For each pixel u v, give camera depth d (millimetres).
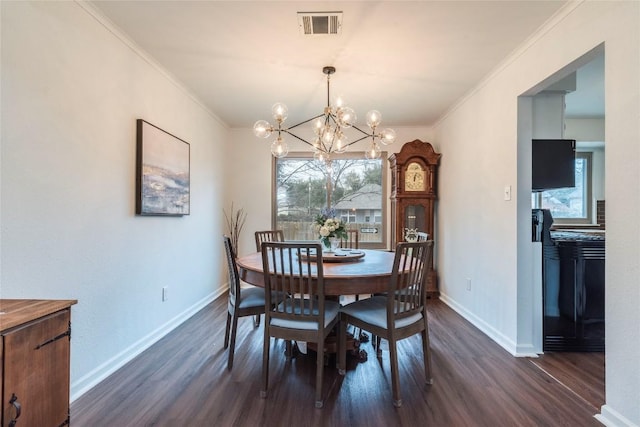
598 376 2084
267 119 4211
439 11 1945
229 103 3598
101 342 2037
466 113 3344
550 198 4527
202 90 3211
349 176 4711
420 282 2008
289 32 2176
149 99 2551
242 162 4668
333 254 2670
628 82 1522
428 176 4117
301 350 2408
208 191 3818
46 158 1648
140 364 2229
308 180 4738
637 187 1478
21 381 1052
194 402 1791
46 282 1655
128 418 1646
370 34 2195
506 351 2473
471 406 1762
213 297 3955
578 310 2438
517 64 2426
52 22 1668
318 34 2205
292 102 3547
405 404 1781
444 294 3986
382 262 2443
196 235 3471
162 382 1995
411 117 4094
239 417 1665
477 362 2283
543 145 2547
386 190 4641
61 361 1227
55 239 1706
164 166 2727
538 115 2598
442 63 2617
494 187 2758
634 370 1491
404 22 2053
